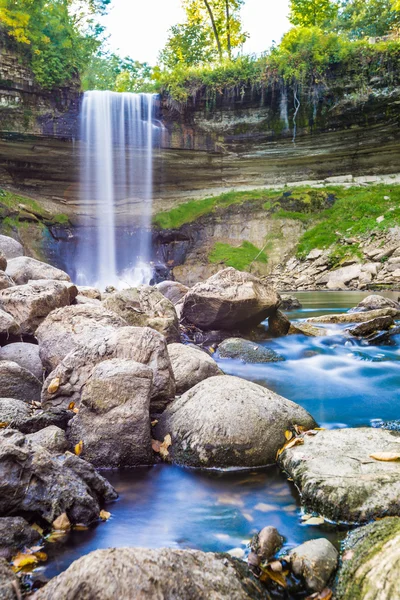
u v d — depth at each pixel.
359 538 2.82
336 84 28.75
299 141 31.02
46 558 2.82
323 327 10.08
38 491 3.16
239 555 2.81
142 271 30.75
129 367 4.23
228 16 36.09
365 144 30.38
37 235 28.86
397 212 27.06
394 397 5.95
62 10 29.09
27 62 27.50
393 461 3.57
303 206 29.66
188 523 3.21
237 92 29.91
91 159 30.91
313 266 26.44
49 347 5.67
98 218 31.62
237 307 8.73
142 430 4.11
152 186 32.66
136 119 30.80
